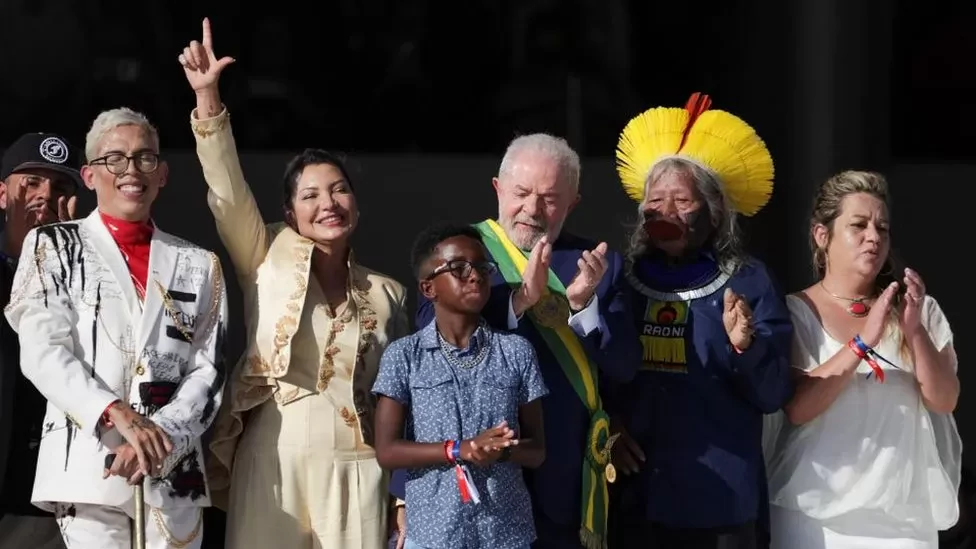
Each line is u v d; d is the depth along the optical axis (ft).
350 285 41.27
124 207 38.93
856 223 41.32
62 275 38.11
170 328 38.63
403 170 58.59
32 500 38.09
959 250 60.08
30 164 42.55
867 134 57.67
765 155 42.14
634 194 43.06
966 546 51.67
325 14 61.82
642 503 40.91
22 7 58.23
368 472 40.16
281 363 39.83
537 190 40.16
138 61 59.47
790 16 57.77
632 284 41.65
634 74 62.59
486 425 37.45
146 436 36.73
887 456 40.88
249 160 58.29
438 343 38.01
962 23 63.36
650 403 40.83
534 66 62.23
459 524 36.99
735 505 40.22
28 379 39.50
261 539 39.55
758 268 41.52
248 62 61.00
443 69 62.39
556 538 40.16
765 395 39.86
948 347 41.91
